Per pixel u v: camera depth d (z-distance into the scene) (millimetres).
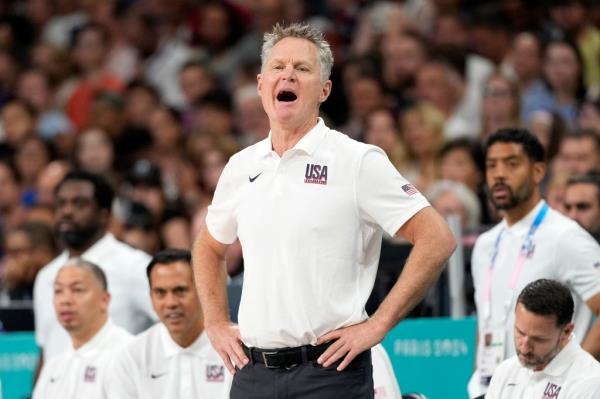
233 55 42969
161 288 21047
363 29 40938
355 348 15289
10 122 42094
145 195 33125
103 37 45156
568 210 24469
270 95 15914
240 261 27031
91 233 24906
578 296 20609
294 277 15531
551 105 34656
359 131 35625
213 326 16438
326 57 16109
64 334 24562
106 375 21984
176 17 45781
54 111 44531
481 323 21297
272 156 16031
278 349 15672
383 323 15375
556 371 18750
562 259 20531
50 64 45531
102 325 22688
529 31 39031
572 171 28547
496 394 19406
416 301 15492
